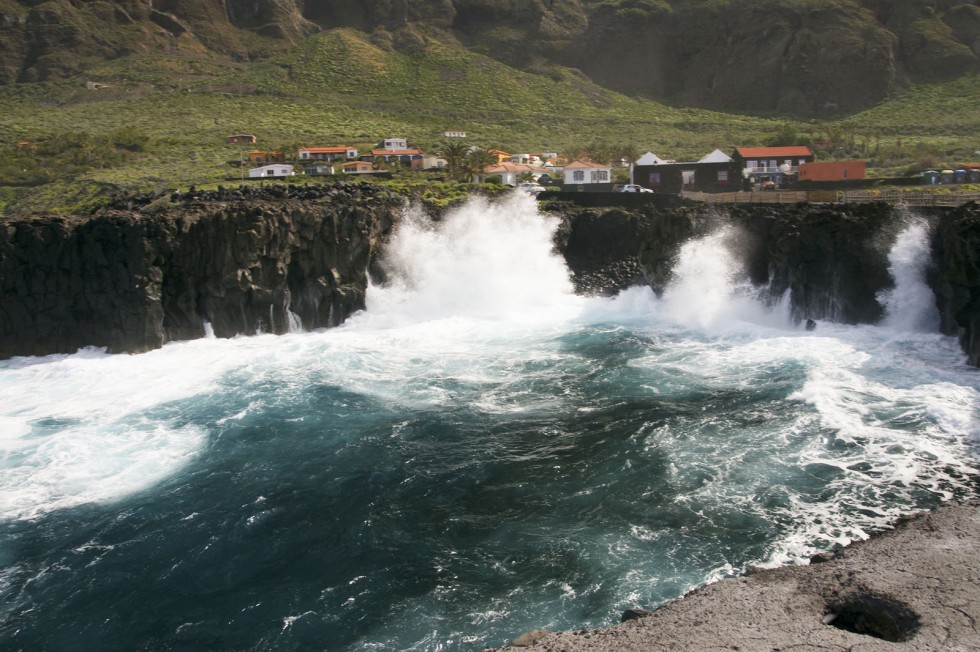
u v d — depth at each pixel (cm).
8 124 15862
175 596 2952
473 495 3556
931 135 16062
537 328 6494
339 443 4175
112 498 3681
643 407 4478
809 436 3900
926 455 3631
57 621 2839
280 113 18575
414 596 2839
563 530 3195
